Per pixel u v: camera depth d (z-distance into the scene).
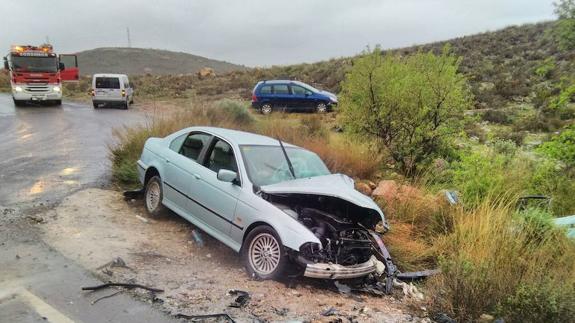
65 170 10.38
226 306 4.77
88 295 4.75
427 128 10.94
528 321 4.89
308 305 5.05
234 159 6.48
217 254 6.48
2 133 16.06
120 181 9.74
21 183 8.95
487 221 7.15
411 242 7.39
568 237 7.29
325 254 5.59
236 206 6.07
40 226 6.68
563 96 11.70
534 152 11.75
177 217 7.81
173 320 4.39
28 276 5.07
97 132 17.23
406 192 8.66
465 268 5.54
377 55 11.82
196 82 47.50
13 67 27.38
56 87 28.27
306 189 5.92
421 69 11.48
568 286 5.21
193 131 7.49
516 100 24.75
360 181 9.68
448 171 10.15
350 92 11.89
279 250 5.50
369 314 5.00
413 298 5.77
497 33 45.72
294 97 25.27
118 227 7.04
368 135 11.73
